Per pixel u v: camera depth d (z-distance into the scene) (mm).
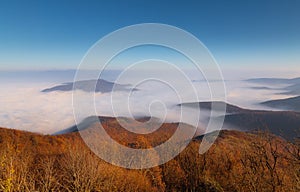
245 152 13688
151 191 13891
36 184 10438
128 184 12922
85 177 11711
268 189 12383
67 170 12242
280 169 12234
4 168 9344
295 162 11164
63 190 11516
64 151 13281
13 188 8898
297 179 10641
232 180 13945
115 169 12359
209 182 14039
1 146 11477
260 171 12836
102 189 12023
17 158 10648
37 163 12250
